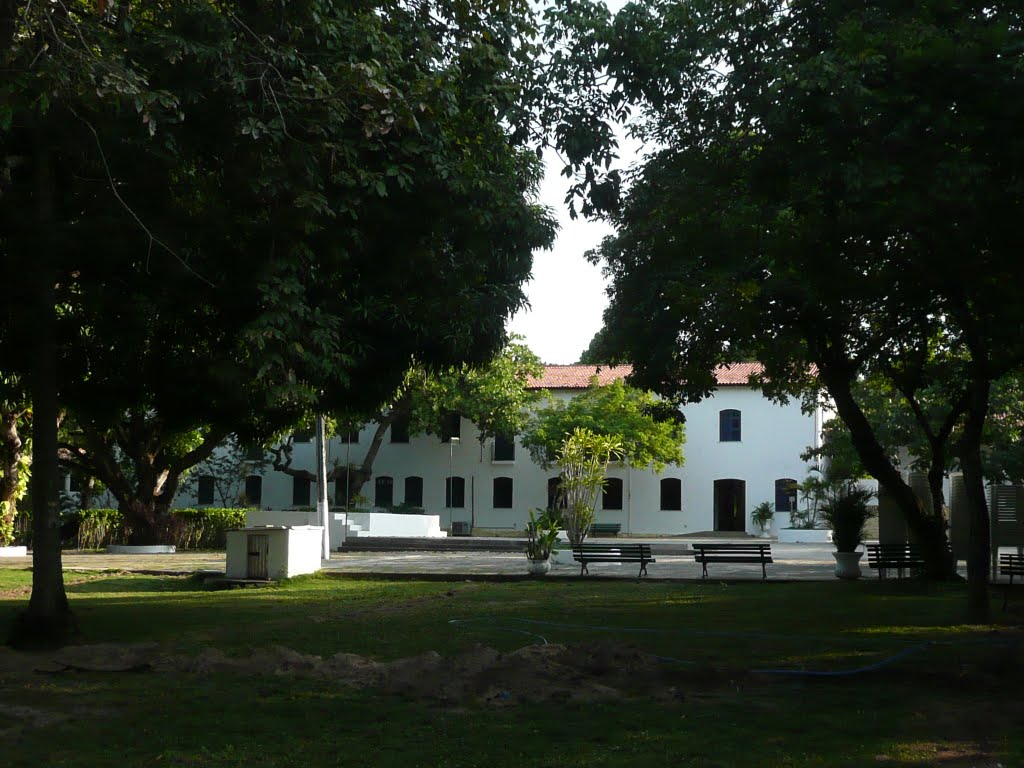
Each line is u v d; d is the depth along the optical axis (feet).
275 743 22.45
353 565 91.09
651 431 147.95
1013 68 31.17
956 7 34.83
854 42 34.37
